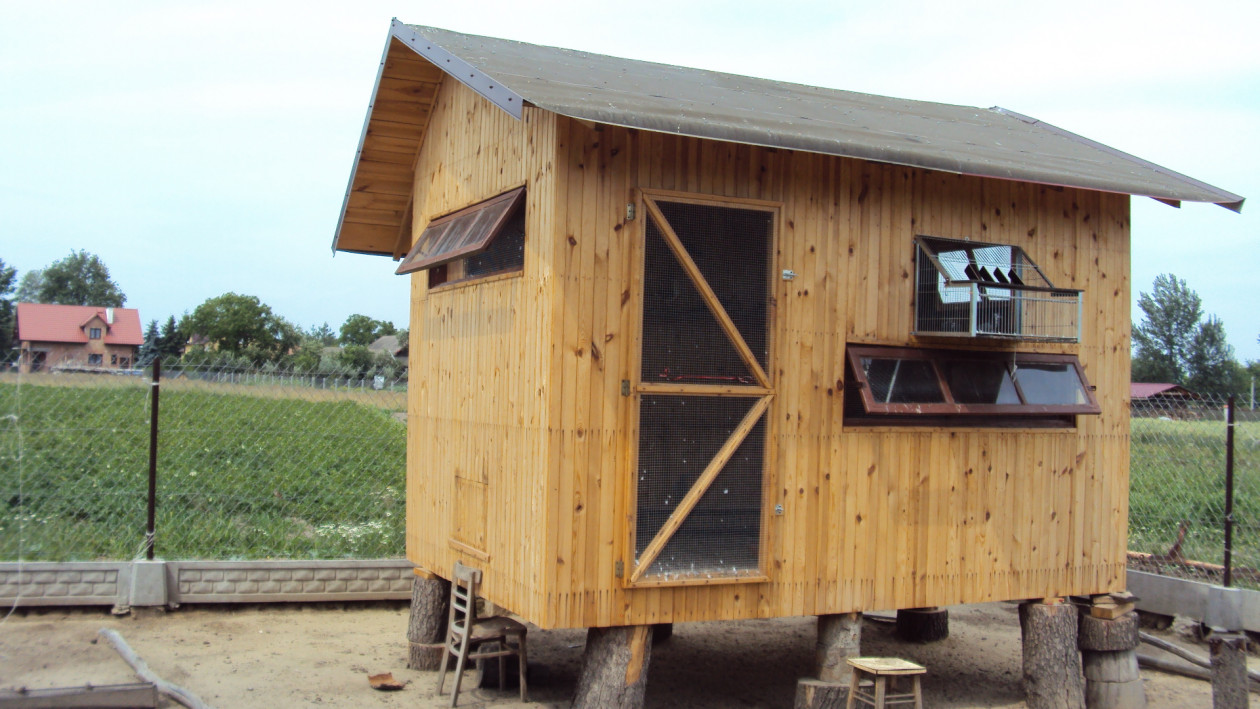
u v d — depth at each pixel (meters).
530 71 6.08
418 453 7.89
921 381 6.73
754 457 6.16
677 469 5.91
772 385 6.19
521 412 5.95
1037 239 7.39
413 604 7.49
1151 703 7.60
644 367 5.82
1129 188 6.80
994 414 6.84
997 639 9.41
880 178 6.73
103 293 85.00
